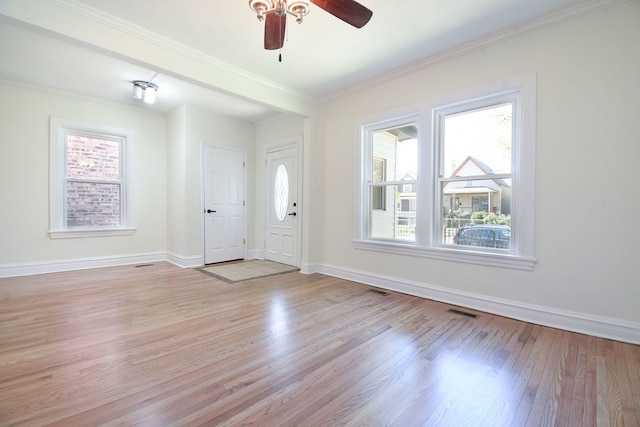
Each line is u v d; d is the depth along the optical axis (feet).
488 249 9.53
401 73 11.25
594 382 5.60
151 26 8.59
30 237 13.29
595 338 7.45
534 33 8.41
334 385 5.51
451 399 5.13
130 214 15.96
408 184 11.55
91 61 10.66
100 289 11.46
